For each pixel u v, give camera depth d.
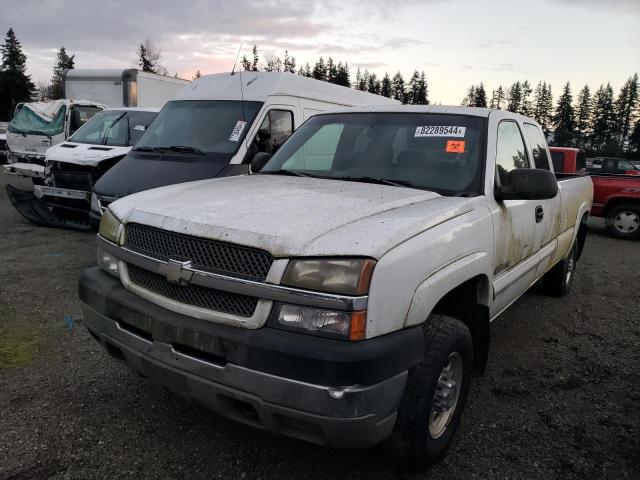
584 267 8.10
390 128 3.84
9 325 4.50
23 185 11.55
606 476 2.84
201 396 2.41
